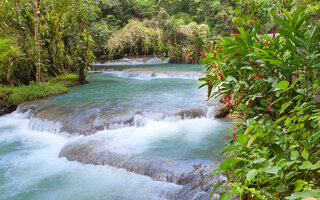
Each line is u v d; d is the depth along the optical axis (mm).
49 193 3307
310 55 2002
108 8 22141
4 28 8977
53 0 9719
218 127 5223
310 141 1668
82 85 10234
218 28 22641
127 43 19375
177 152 4000
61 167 4000
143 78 12812
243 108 2619
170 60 20812
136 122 5461
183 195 3076
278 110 2170
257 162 1502
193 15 25812
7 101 7566
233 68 2566
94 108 6285
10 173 3846
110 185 3418
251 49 2355
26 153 4559
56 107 6574
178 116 5688
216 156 3752
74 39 14281
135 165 3688
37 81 8992
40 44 9617
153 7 24703
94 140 4633
